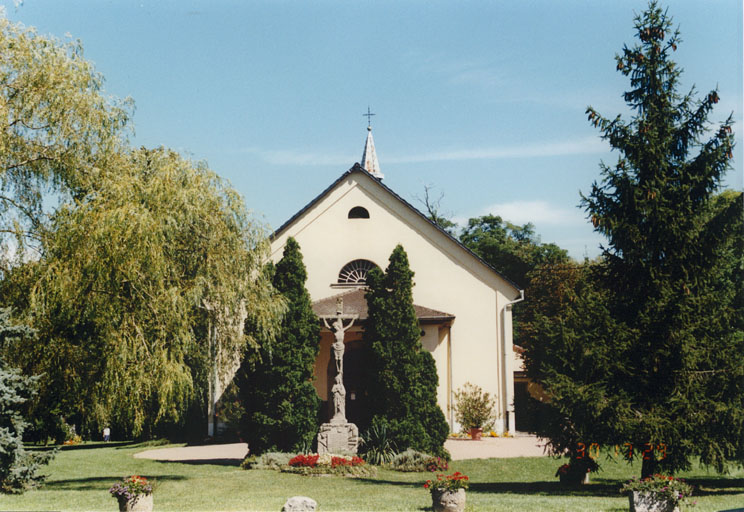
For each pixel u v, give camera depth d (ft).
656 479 41.50
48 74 59.82
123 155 64.85
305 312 80.07
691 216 56.03
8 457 52.85
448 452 77.46
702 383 53.78
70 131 60.34
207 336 69.92
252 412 78.64
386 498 51.88
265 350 77.46
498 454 81.41
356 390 94.68
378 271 81.97
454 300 103.45
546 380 54.95
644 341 55.16
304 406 77.56
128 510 43.65
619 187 57.00
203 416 108.47
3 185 60.44
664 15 57.57
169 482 61.93
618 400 52.75
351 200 106.01
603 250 59.21
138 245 57.67
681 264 55.93
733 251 59.47
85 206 58.44
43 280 57.62
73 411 67.72
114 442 125.90
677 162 57.11
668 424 52.03
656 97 57.31
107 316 58.13
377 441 76.23
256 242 72.59
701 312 55.31
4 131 58.34
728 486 59.47
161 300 60.34
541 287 151.12
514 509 44.29
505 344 101.96
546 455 79.51
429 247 104.53
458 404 96.89
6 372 53.31
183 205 64.49
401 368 78.95
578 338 54.90
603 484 60.59
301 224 105.70
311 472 67.05
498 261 179.73
